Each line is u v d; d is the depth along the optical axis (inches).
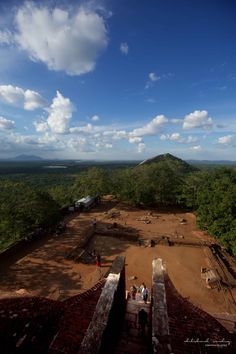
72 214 1909.4
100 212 1998.0
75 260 1124.5
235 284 973.8
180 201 2103.8
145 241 1365.7
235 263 1218.6
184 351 243.3
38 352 241.4
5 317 264.2
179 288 936.3
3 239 1168.2
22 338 250.2
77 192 2431.1
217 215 1314.0
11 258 1140.5
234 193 1284.4
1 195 1295.5
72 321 271.1
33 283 943.0
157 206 2223.2
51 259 1146.7
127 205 2255.2
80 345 220.8
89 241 1379.2
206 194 1518.2
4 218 1198.3
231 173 1796.3
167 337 226.2
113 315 277.4
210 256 1200.8
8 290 889.5
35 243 1325.0
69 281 964.6
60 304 301.3
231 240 1174.3
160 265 342.0
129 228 1579.7
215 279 957.2
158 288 293.4
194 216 1910.7
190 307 301.9
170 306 295.0
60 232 1473.9
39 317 275.9
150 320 324.8
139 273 1044.5
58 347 237.6
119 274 315.9
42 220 1386.6
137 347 299.1
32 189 1457.9
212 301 861.2
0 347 236.5
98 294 310.8
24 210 1305.4
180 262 1159.0
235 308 825.5
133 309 385.7
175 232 1537.9
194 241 1362.0
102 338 221.1
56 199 2201.0
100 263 1097.4
